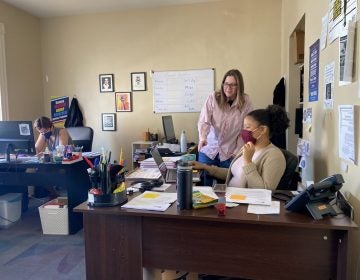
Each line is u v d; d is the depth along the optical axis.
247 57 4.24
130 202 1.43
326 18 1.85
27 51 4.55
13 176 3.08
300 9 2.73
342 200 1.34
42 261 2.44
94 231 1.42
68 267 2.34
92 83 4.75
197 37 4.36
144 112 4.62
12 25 4.25
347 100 1.47
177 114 4.52
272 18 4.13
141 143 4.32
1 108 4.04
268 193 1.49
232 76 2.53
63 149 3.08
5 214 3.16
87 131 4.12
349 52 1.38
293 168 1.75
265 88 4.21
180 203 1.34
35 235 2.97
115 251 1.41
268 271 1.26
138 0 4.17
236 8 4.22
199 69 4.39
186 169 1.32
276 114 1.76
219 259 1.30
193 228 1.31
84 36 4.71
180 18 4.39
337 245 1.18
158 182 1.75
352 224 1.15
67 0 4.10
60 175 2.98
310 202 1.23
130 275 1.41
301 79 3.30
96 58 4.70
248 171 1.65
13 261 2.45
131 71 4.61
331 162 1.74
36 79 4.75
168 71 4.48
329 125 1.78
